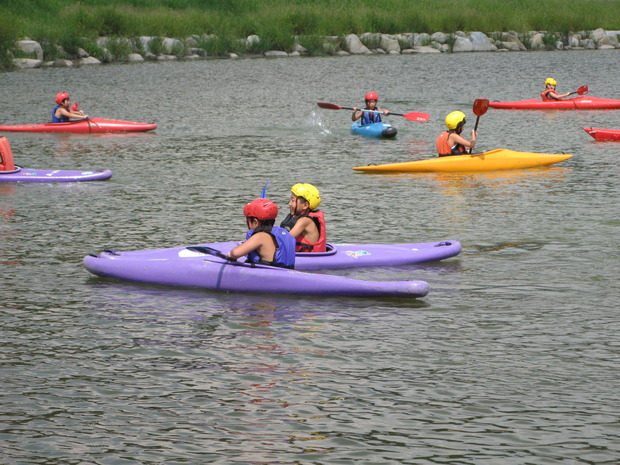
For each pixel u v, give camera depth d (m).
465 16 109.06
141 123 46.62
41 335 16.44
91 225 25.31
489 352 15.58
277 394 13.82
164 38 92.75
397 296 18.61
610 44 111.38
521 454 11.95
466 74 78.56
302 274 18.88
